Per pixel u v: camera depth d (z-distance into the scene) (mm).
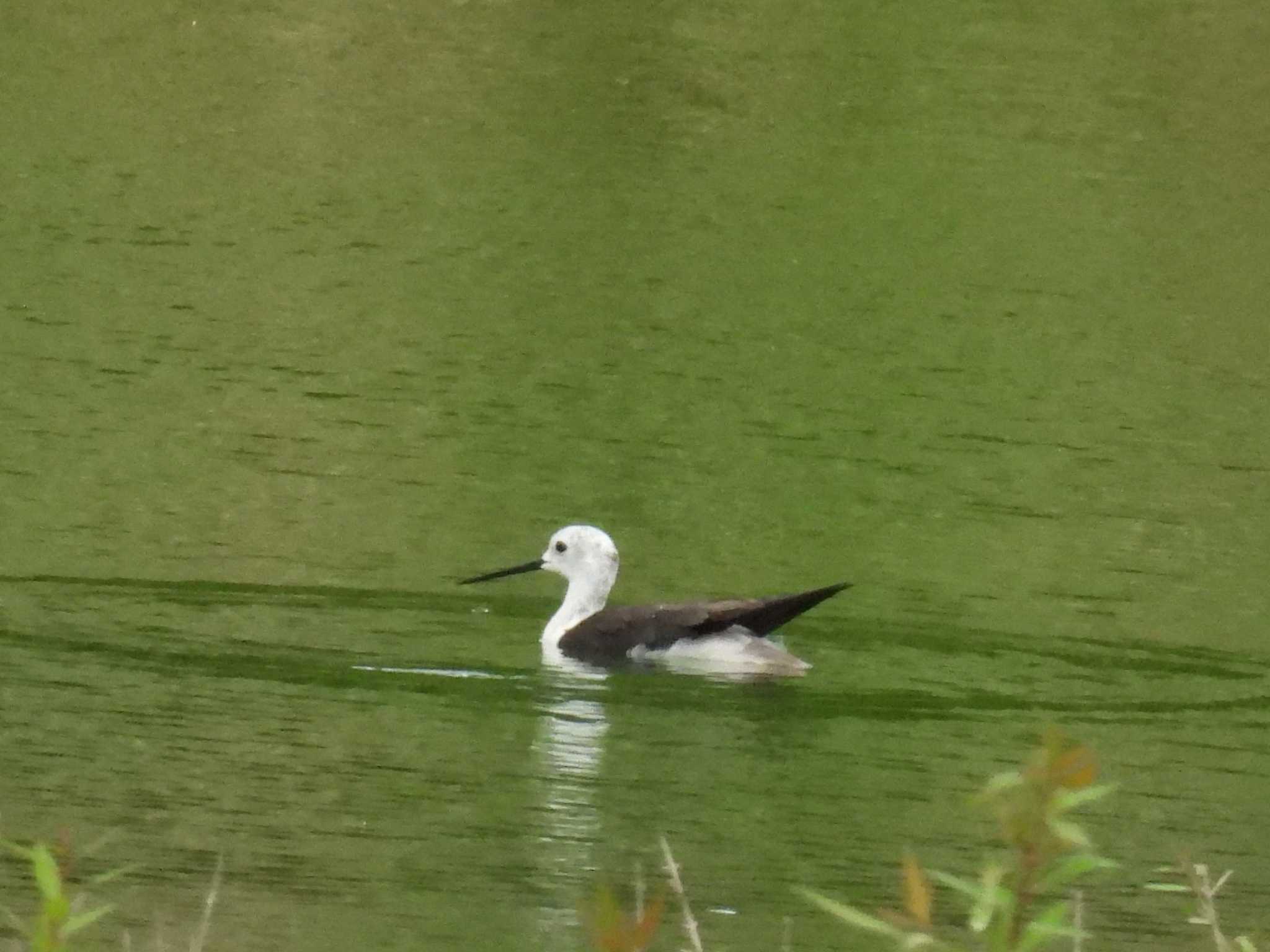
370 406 20391
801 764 12219
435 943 9727
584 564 14664
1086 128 30031
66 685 13094
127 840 10844
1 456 18312
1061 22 33625
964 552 17391
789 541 17406
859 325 23859
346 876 10547
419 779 11812
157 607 14805
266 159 28438
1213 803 12039
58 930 6051
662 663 14055
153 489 17656
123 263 24516
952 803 11742
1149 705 13672
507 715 12930
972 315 24328
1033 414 21359
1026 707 13484
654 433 20156
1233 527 18312
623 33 33375
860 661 14398
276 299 23609
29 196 26531
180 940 9672
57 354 21375
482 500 17969
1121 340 23672
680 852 11031
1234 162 29109
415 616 15031
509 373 21578
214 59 32031
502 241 26109
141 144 28688
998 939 5742
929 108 30625
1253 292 25312
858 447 20078
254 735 12359
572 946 9781
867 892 10602
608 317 23625
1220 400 22109
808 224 26484
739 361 22453
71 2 33656
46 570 15484
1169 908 10680
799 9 34156
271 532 16797
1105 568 17016
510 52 32625
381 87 31297
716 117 30469
